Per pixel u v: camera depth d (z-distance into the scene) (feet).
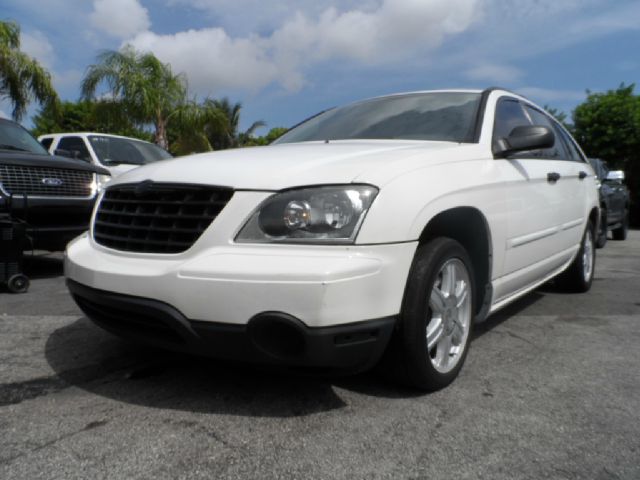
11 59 50.70
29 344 11.34
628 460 6.96
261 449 7.11
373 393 8.89
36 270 21.29
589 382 9.58
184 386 9.10
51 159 19.35
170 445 7.20
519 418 8.11
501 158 11.15
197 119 64.90
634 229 60.23
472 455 7.04
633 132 65.98
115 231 9.14
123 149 31.32
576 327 13.30
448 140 10.96
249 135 119.75
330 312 7.23
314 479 6.48
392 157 8.70
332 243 7.52
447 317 9.25
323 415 8.09
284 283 7.24
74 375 9.61
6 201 17.47
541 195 12.73
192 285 7.59
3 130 21.90
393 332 8.25
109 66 60.13
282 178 7.97
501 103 12.65
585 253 17.48
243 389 8.98
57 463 6.75
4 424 7.76
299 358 7.46
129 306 8.11
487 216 10.05
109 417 7.98
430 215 8.43
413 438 7.45
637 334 12.74
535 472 6.66
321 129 13.09
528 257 12.26
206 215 8.01
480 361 10.64
